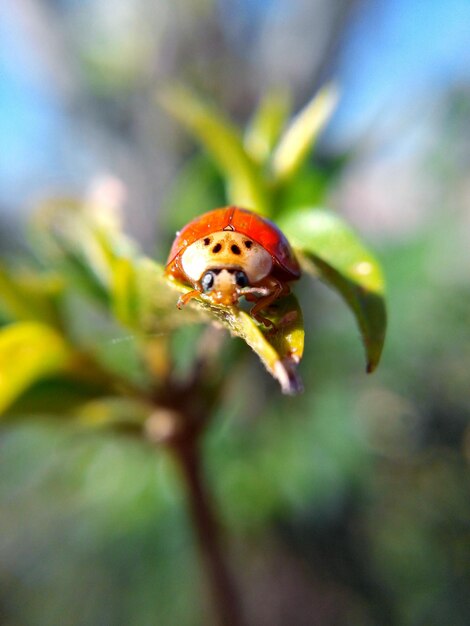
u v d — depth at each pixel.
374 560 0.10
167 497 0.08
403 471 0.11
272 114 0.05
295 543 0.09
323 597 0.09
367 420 0.10
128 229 0.10
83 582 0.09
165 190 0.11
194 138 0.11
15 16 0.12
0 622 0.10
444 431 0.11
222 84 0.11
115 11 0.12
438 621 0.10
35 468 0.08
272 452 0.08
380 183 0.12
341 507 0.09
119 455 0.08
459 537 0.10
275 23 0.12
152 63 0.12
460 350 0.10
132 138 0.12
